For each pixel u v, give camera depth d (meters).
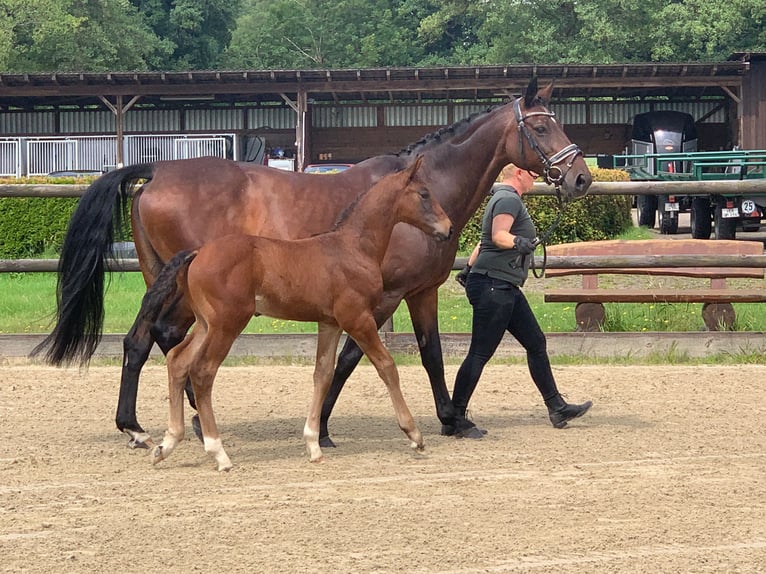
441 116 36.06
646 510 5.48
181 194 7.27
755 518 5.33
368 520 5.30
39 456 6.84
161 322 7.14
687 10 46.31
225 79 31.16
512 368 10.56
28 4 46.53
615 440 7.32
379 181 6.80
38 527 5.21
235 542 4.95
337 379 7.20
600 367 10.55
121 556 4.77
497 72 30.33
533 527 5.17
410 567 4.60
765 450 6.96
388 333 11.24
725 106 35.06
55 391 9.32
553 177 7.61
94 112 36.06
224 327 6.36
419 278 7.32
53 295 15.58
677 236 21.23
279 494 5.85
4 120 36.25
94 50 50.91
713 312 11.91
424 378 10.04
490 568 4.59
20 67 47.09
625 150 33.72
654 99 35.50
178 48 61.16
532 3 51.69
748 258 11.23
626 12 46.81
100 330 7.62
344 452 7.01
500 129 7.70
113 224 7.56
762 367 10.49
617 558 4.71
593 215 19.36
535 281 16.25
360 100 35.97
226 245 6.38
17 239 18.47
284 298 6.50
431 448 7.12
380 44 62.00
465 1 57.38
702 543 4.93
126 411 7.11
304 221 7.29
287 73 30.59
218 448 6.45
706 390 9.32
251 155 35.91
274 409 8.62
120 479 6.24
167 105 35.88
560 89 34.19
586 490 5.89
